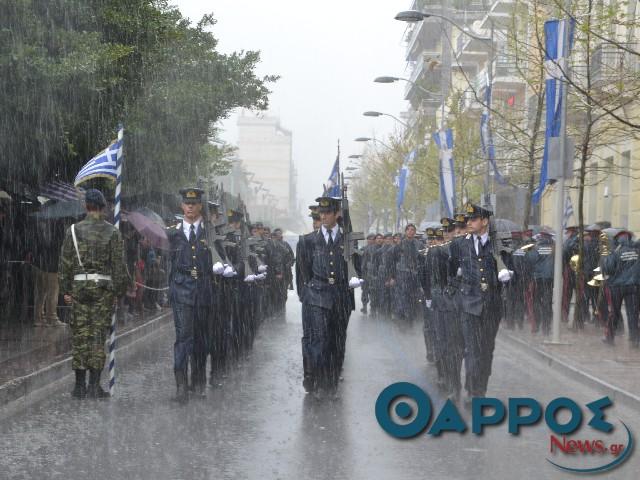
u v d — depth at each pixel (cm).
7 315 1883
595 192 3212
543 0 2258
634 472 762
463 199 3344
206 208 1103
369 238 2562
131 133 2064
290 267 2525
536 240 1991
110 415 966
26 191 1977
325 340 1079
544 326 1870
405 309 2003
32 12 1484
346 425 927
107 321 1067
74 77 1516
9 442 835
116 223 1109
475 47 4722
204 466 752
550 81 1745
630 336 1602
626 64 2300
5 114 1565
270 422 937
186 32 2422
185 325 1059
